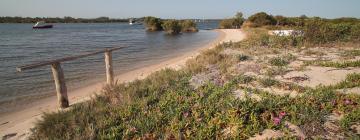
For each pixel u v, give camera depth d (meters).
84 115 6.20
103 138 5.15
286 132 4.92
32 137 5.76
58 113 6.47
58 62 7.80
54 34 59.19
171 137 5.14
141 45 31.77
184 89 7.80
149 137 5.13
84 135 5.16
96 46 32.62
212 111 5.98
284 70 9.59
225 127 5.34
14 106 9.23
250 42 18.66
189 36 48.34
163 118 5.84
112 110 6.46
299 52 14.15
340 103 6.02
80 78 13.58
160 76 9.78
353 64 10.08
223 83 8.23
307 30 18.84
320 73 9.10
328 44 16.64
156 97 7.25
